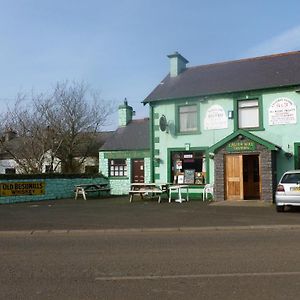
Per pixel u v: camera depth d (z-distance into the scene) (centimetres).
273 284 688
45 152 3481
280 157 2214
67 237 1230
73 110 3738
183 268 807
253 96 2302
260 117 2275
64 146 3631
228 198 2217
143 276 751
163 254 946
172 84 2636
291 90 2211
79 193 2638
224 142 2222
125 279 733
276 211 1744
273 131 2244
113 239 1179
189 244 1075
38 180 2541
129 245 1073
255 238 1156
